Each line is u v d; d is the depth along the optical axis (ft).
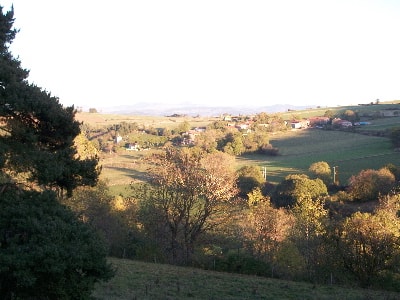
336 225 78.89
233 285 64.64
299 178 210.38
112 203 119.96
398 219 107.76
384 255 72.23
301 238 88.69
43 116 44.11
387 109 523.29
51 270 32.96
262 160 317.83
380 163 268.00
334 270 75.51
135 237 97.71
